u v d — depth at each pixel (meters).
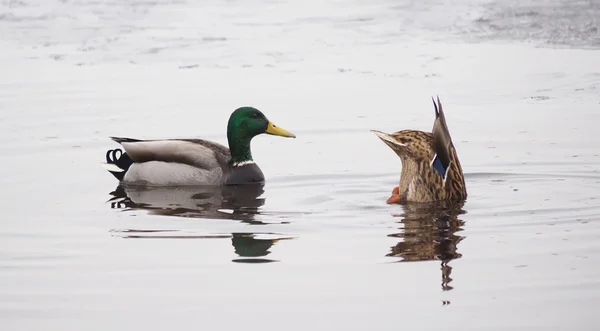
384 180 14.45
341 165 15.53
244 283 9.34
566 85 21.78
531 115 19.02
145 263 10.15
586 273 9.37
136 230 11.70
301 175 15.01
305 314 8.48
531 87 21.75
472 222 11.54
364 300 8.78
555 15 29.47
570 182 13.86
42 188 14.39
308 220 12.00
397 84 22.48
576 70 23.20
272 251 10.49
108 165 15.47
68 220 12.35
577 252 10.08
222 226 11.81
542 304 8.58
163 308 8.72
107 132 18.34
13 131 18.42
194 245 10.86
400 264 9.84
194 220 12.26
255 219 12.17
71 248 10.86
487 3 31.69
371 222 11.73
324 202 13.08
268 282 9.37
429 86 22.19
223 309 8.64
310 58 25.94
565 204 12.42
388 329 8.10
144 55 26.66
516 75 22.95
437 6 31.86
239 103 20.83
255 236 11.20
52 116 19.73
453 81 22.61
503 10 30.58
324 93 21.69
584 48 25.75
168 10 33.06
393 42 27.59
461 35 28.06
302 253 10.37
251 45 27.66
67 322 8.44
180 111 20.12
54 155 16.62
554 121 18.39
